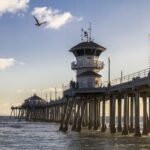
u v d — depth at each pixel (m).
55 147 54.47
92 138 67.75
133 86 60.50
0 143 61.31
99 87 77.12
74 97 86.94
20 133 86.69
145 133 68.06
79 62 88.38
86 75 84.50
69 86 87.19
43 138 70.81
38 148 53.50
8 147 55.06
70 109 87.94
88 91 77.12
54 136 75.19
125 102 67.75
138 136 63.25
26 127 120.38
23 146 56.34
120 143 57.25
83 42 90.00
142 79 57.16
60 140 65.69
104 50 89.06
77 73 89.50
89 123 92.12
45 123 160.25
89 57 87.75
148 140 60.41
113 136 69.06
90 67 87.50
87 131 86.19
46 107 178.62
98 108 90.25
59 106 151.62
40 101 189.00
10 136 77.25
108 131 84.88
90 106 92.31
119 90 67.38
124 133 69.12
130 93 69.75
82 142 60.81
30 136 76.69
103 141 61.34
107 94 75.31
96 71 88.19
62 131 88.81
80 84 85.00
